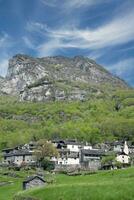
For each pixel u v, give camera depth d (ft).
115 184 350.02
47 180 567.59
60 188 362.74
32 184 516.73
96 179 508.53
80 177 574.15
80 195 335.88
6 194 509.35
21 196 376.48
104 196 324.19
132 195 319.68
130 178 386.93
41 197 354.33
